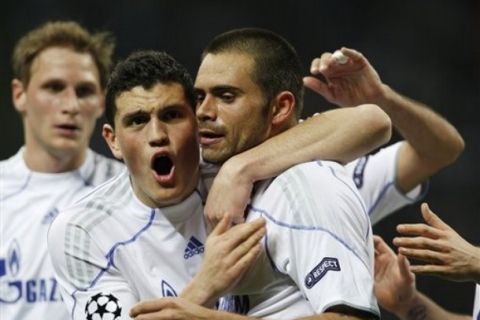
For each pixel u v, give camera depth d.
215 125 12.64
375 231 31.83
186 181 12.88
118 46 37.41
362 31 38.25
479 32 38.41
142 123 12.64
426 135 16.14
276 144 12.73
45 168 19.75
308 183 12.22
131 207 13.31
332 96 15.12
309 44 38.12
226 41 12.84
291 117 13.16
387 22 38.41
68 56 19.53
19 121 35.03
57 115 19.33
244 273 12.09
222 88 12.62
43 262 18.98
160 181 12.72
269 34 13.01
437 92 37.72
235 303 12.68
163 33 37.84
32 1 37.19
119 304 12.75
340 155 12.91
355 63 14.64
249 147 12.81
